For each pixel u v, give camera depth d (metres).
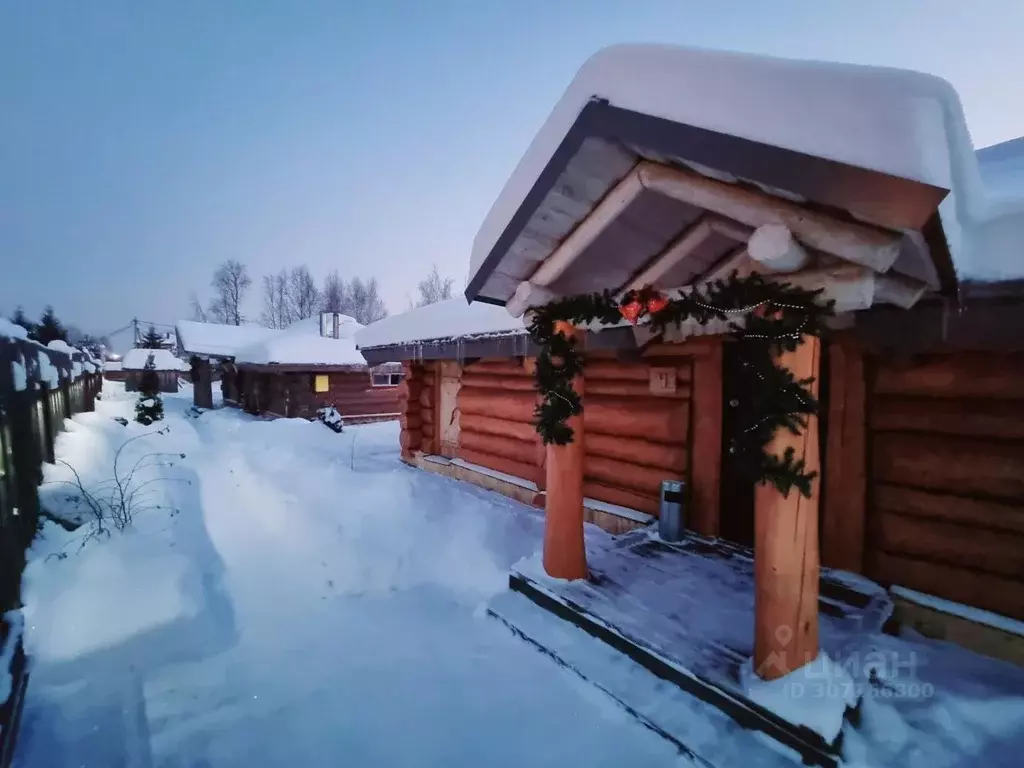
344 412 16.69
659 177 2.46
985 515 3.26
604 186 2.70
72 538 4.25
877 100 1.69
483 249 3.33
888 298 2.39
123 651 3.19
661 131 2.17
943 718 2.56
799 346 2.41
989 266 2.24
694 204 2.40
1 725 2.27
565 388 3.64
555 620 3.56
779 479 2.44
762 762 2.35
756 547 2.64
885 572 3.65
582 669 3.04
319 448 10.50
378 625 3.68
